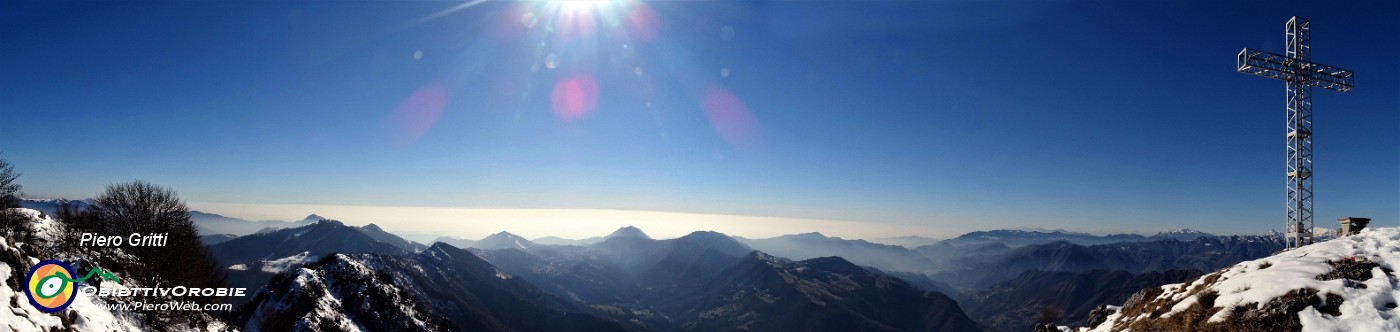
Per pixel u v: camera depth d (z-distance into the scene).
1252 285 28.94
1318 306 24.86
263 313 78.75
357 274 107.50
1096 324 43.88
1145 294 40.00
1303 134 51.25
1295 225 51.31
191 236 70.38
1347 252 30.89
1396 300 23.89
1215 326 26.95
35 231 61.34
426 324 114.62
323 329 76.69
